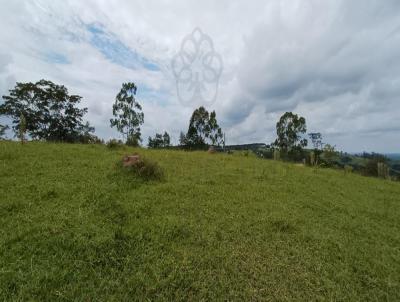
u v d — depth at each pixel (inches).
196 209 219.8
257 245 173.0
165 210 209.3
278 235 189.5
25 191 209.6
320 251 176.4
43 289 112.3
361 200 335.9
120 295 115.7
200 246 164.1
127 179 268.4
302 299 128.2
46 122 1278.3
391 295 141.1
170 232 173.9
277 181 366.3
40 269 124.0
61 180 244.8
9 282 113.5
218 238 177.0
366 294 139.3
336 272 154.5
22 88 1173.7
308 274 148.2
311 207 269.4
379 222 259.0
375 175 840.9
